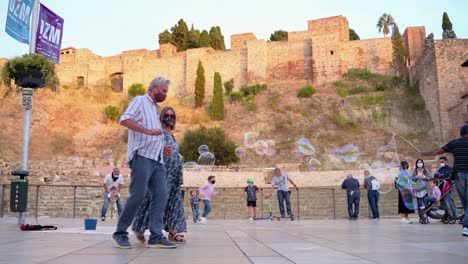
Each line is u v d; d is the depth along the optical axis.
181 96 55.41
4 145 39.28
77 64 59.75
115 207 15.95
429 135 35.34
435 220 10.80
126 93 56.00
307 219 14.09
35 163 27.34
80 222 9.80
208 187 11.63
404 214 10.12
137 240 5.09
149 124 4.29
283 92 48.47
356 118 41.22
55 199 16.98
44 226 6.88
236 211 18.48
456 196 16.27
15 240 4.86
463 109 30.36
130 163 4.29
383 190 22.05
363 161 34.06
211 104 47.34
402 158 33.09
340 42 51.47
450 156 27.28
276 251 3.81
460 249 3.91
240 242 4.78
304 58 52.09
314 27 52.81
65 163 27.88
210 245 4.45
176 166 4.93
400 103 41.09
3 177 21.45
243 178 28.66
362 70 49.53
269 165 35.19
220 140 34.72
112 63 59.19
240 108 47.06
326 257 3.35
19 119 43.97
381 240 4.94
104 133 46.53
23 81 7.77
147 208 4.77
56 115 47.56
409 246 4.21
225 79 54.16
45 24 8.53
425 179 9.95
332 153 35.84
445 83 33.22
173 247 4.13
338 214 17.23
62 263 2.95
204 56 55.00
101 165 28.30
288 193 13.30
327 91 46.97
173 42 68.44
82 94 53.50
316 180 29.47
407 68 45.94
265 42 52.94
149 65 57.69
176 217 4.84
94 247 4.13
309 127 41.12
